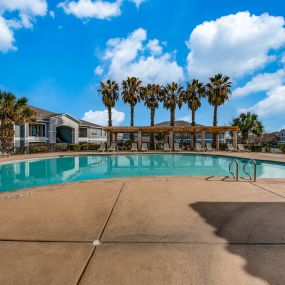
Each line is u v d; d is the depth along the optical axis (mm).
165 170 14812
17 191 6262
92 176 12727
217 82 28531
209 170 14625
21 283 2186
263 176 11961
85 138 39344
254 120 38438
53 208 4645
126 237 3240
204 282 2188
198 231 3438
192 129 25797
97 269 2420
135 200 5246
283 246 2936
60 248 2908
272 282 2184
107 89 30781
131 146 26953
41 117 31172
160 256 2693
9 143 20875
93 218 4035
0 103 19844
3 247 2938
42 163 17078
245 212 4320
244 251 2805
